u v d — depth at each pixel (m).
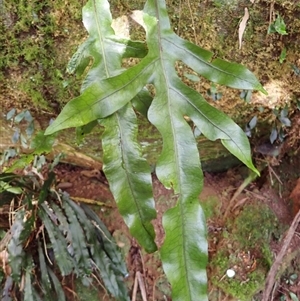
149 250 0.38
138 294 0.73
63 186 0.75
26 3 0.50
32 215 0.65
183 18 0.51
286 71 0.55
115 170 0.38
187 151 0.38
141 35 0.52
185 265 0.36
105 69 0.40
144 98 0.40
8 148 0.69
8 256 0.65
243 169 0.78
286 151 0.73
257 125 0.64
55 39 0.52
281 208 0.77
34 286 0.70
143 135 0.63
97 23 0.40
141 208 0.38
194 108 0.38
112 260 0.70
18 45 0.52
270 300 0.72
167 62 0.39
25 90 0.56
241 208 0.76
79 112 0.36
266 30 0.52
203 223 0.36
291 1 0.49
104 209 0.76
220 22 0.51
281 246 0.71
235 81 0.39
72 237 0.67
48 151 0.48
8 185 0.63
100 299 0.72
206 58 0.39
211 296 0.72
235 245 0.73
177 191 0.37
